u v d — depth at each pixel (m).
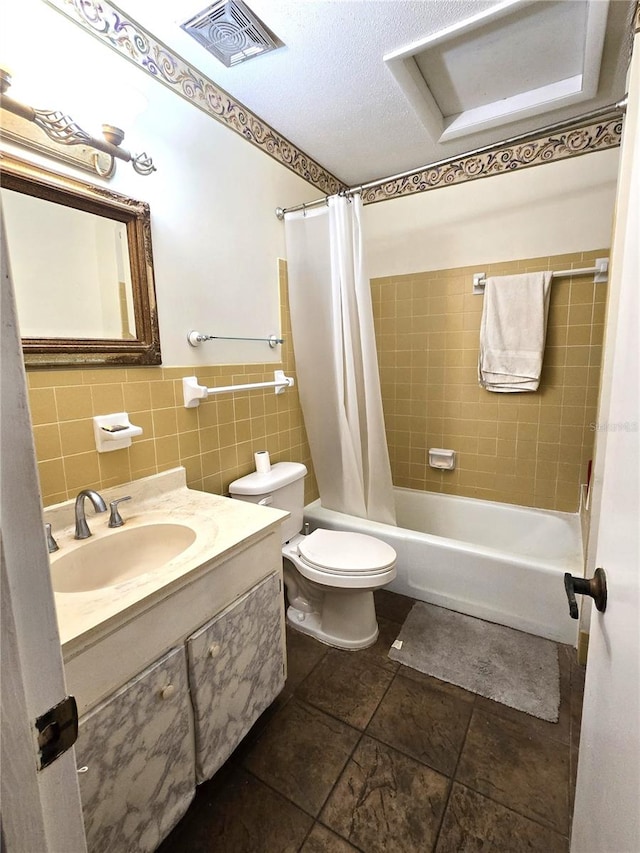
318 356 2.08
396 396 2.64
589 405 2.09
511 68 1.56
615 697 0.52
